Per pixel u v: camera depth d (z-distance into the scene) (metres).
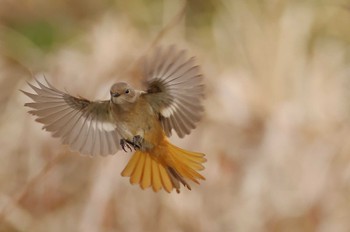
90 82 13.44
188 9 15.15
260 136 12.99
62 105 7.14
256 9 15.04
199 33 14.99
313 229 12.02
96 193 12.24
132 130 7.24
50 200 12.27
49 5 15.42
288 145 12.70
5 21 15.00
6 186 12.55
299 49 14.43
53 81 13.66
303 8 15.02
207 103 13.34
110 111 7.27
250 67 14.23
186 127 7.20
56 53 14.52
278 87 13.77
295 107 13.40
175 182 7.18
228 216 12.16
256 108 13.38
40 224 12.11
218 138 12.93
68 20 15.27
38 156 12.87
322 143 12.82
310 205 12.13
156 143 7.26
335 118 13.49
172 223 12.11
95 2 15.49
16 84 13.88
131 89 7.29
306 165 12.51
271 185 12.34
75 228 12.11
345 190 12.30
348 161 12.50
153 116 7.27
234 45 14.59
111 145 7.27
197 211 12.12
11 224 11.99
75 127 7.18
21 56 14.38
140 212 12.16
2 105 13.61
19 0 15.25
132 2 15.28
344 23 14.99
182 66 7.11
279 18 14.80
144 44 14.11
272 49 14.33
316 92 13.77
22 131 13.16
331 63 14.43
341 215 12.07
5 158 12.88
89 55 14.07
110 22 14.77
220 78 13.74
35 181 11.16
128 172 7.24
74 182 12.41
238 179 12.51
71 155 12.50
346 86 14.12
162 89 7.22
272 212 12.13
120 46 13.89
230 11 15.08
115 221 12.15
